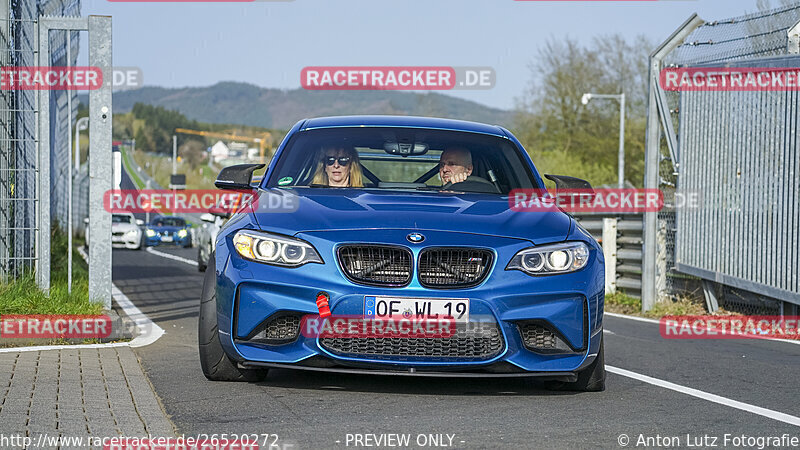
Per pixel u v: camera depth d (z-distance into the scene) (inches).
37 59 356.2
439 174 264.4
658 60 493.7
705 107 463.2
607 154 2001.7
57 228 650.2
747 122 426.9
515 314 212.7
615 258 564.7
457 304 210.2
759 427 197.8
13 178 364.8
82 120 1295.5
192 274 716.7
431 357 212.1
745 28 442.3
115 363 259.9
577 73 2032.5
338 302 209.9
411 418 195.8
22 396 205.5
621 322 445.4
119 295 504.1
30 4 388.2
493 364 212.7
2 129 362.0
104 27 349.7
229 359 230.2
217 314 225.1
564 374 218.5
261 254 217.0
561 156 1934.1
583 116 2039.9
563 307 216.5
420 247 212.2
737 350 337.4
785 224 395.2
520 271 215.2
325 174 259.9
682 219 483.2
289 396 216.4
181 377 240.1
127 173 4849.9
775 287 399.5
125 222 1344.7
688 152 478.9
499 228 222.1
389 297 209.8
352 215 222.8
